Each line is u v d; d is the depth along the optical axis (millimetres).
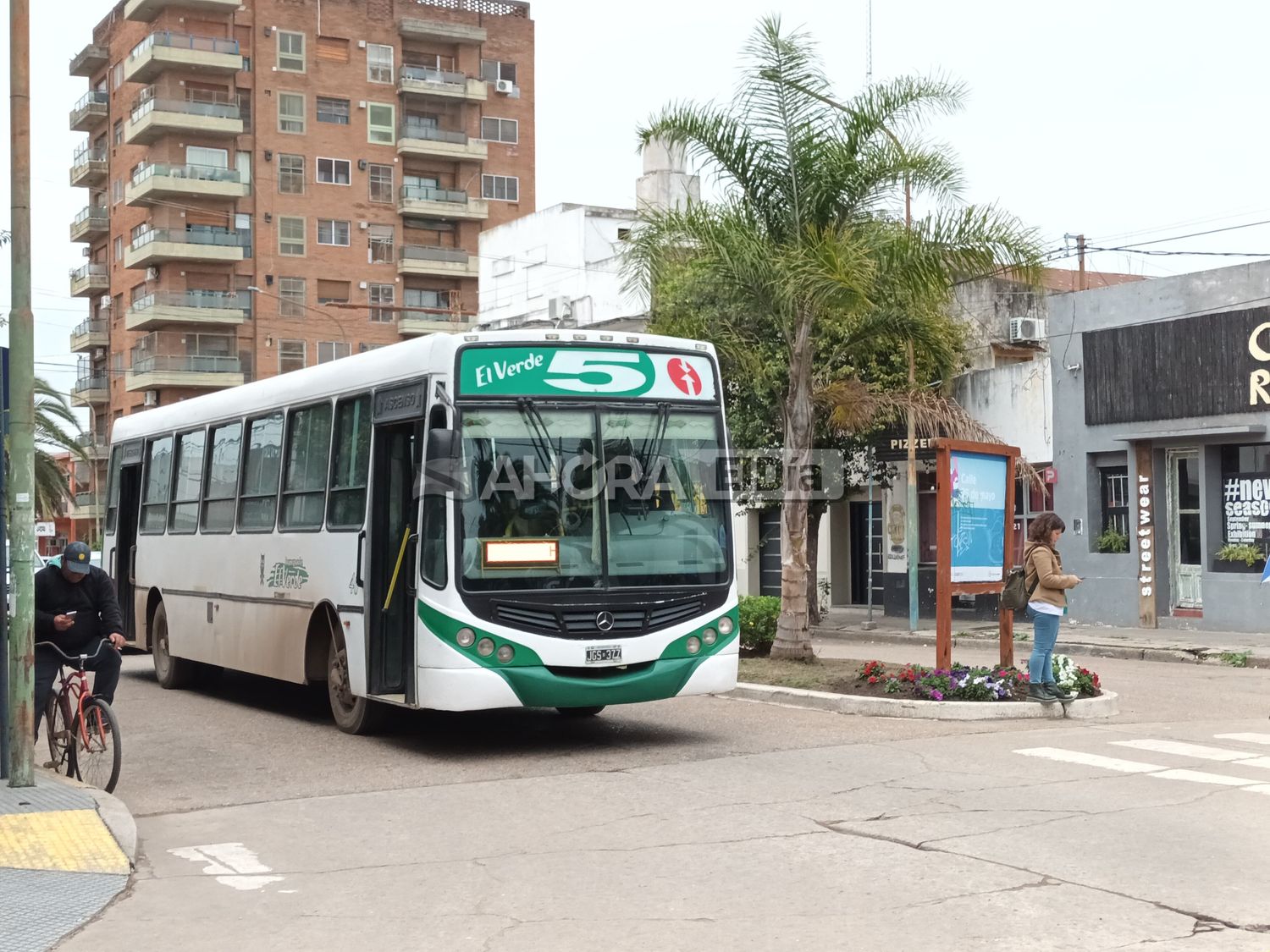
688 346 12141
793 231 16625
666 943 6012
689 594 11734
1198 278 24031
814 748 11469
